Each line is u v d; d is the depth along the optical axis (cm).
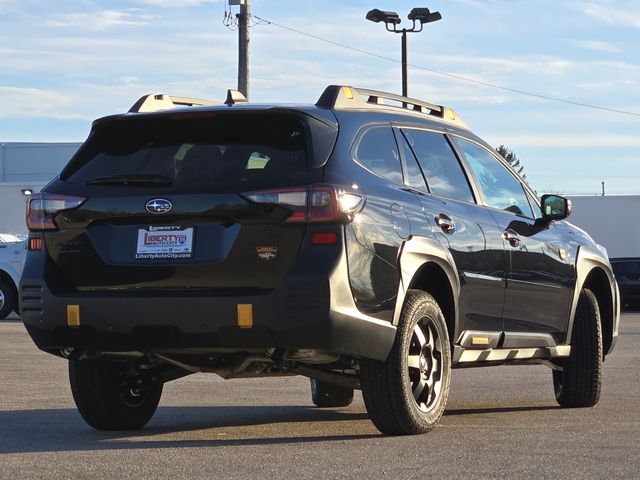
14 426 918
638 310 3994
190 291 770
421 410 827
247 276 759
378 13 4491
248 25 3691
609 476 653
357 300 762
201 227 773
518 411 1048
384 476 652
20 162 5241
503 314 950
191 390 1241
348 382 842
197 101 923
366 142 827
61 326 804
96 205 796
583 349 1073
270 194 757
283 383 1325
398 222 810
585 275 1083
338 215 755
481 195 962
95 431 886
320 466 686
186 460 714
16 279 2633
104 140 827
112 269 791
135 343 786
